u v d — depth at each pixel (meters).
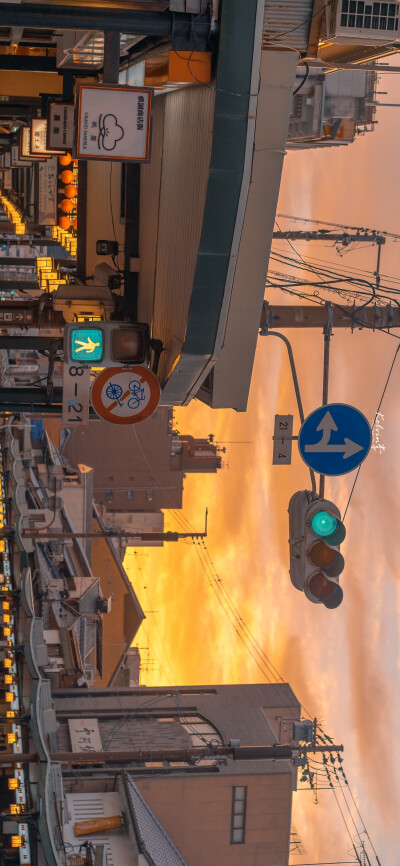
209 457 70.81
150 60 13.46
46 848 25.12
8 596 31.66
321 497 13.04
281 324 17.06
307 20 12.96
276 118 13.15
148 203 17.00
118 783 34.38
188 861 34.62
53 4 11.16
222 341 13.70
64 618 44.41
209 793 35.00
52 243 42.22
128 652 58.84
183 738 37.81
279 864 35.19
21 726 28.11
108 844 31.50
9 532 36.00
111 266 19.80
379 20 12.21
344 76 30.52
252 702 41.00
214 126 11.82
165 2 11.44
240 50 11.53
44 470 55.34
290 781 35.50
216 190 12.22
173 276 14.42
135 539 65.06
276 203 13.69
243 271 14.21
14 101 23.84
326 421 13.23
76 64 19.78
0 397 16.97
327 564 12.23
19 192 41.25
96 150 12.41
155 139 16.38
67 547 53.50
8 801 26.25
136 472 69.44
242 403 15.59
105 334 14.91
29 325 17.86
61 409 17.33
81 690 41.19
